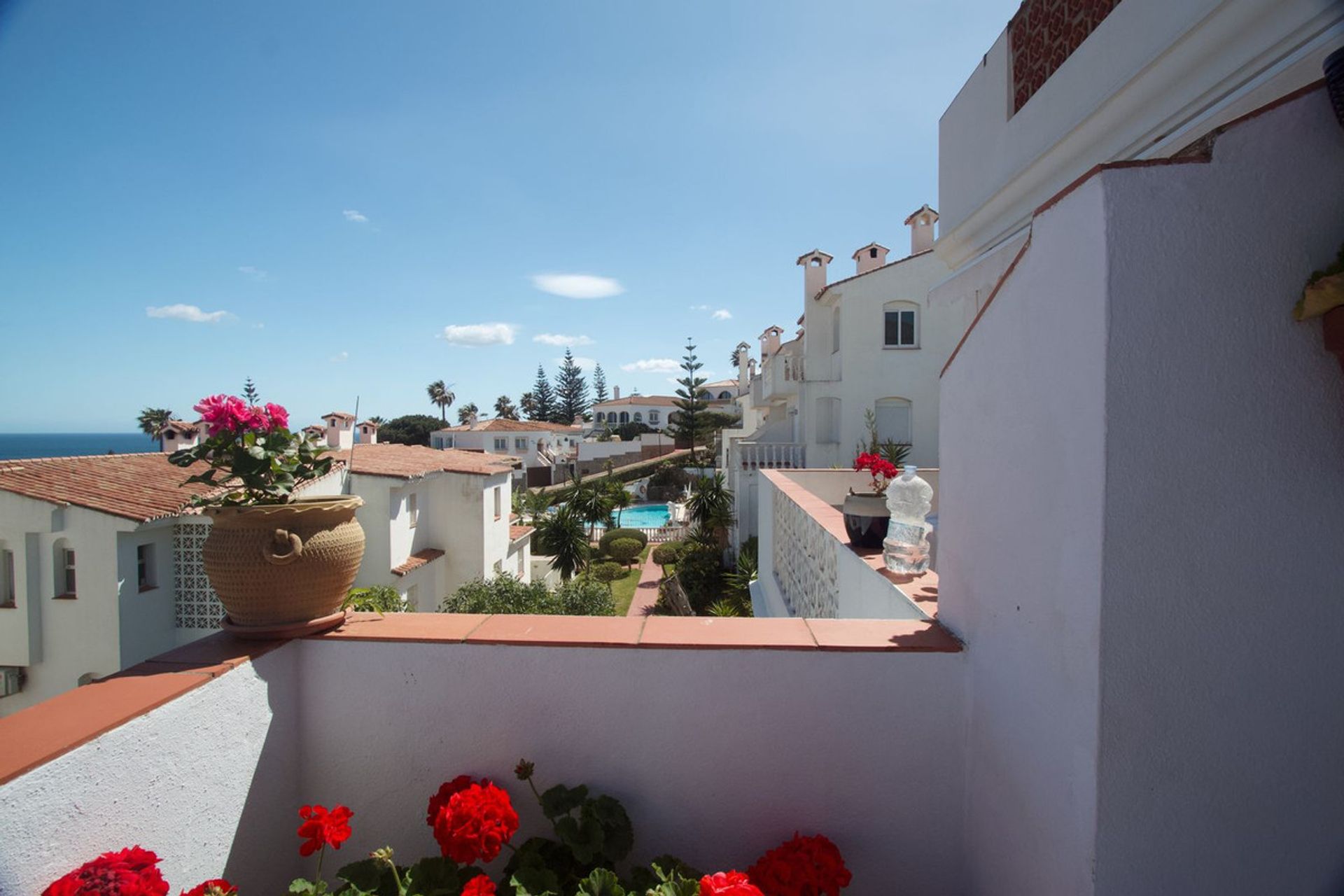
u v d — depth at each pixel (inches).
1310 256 65.8
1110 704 67.2
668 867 100.3
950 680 104.9
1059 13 154.6
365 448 868.6
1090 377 68.7
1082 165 147.9
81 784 70.6
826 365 879.7
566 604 661.9
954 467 111.6
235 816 93.4
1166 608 66.9
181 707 84.1
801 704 104.9
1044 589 79.6
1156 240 65.4
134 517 477.1
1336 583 67.0
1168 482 66.3
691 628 113.4
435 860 97.0
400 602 534.6
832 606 232.5
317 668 108.9
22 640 478.9
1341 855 68.7
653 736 105.4
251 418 104.3
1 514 469.4
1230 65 101.9
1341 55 59.0
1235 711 67.7
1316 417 66.1
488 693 106.8
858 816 105.3
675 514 1489.9
